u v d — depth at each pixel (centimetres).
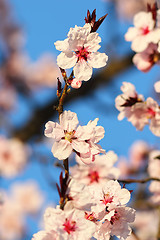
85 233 42
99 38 44
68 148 43
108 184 47
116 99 60
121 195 46
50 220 41
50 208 42
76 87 43
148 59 60
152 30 58
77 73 44
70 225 42
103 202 46
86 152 43
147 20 58
